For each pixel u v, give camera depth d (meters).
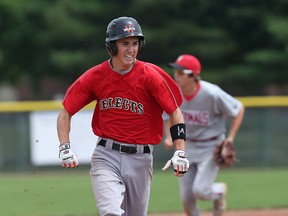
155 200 31.20
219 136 22.94
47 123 46.53
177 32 88.31
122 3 89.00
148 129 16.42
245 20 91.94
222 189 22.83
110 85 16.11
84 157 45.19
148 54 90.12
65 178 41.81
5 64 92.06
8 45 91.31
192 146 22.81
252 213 27.44
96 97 16.45
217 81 89.38
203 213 27.44
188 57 22.20
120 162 16.38
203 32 89.31
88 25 88.06
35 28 90.81
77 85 16.31
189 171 23.11
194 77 22.09
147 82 16.06
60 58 86.50
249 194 33.34
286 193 33.62
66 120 16.36
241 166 48.75
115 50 15.74
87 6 87.50
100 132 16.50
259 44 93.62
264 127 48.97
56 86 100.94
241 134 48.78
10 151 46.84
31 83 97.44
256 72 90.06
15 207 29.67
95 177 16.39
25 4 89.69
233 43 91.00
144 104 16.25
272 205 29.64
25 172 46.62
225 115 23.06
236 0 92.12
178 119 16.34
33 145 46.59
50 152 46.53
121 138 16.31
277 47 91.12
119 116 16.25
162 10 88.56
